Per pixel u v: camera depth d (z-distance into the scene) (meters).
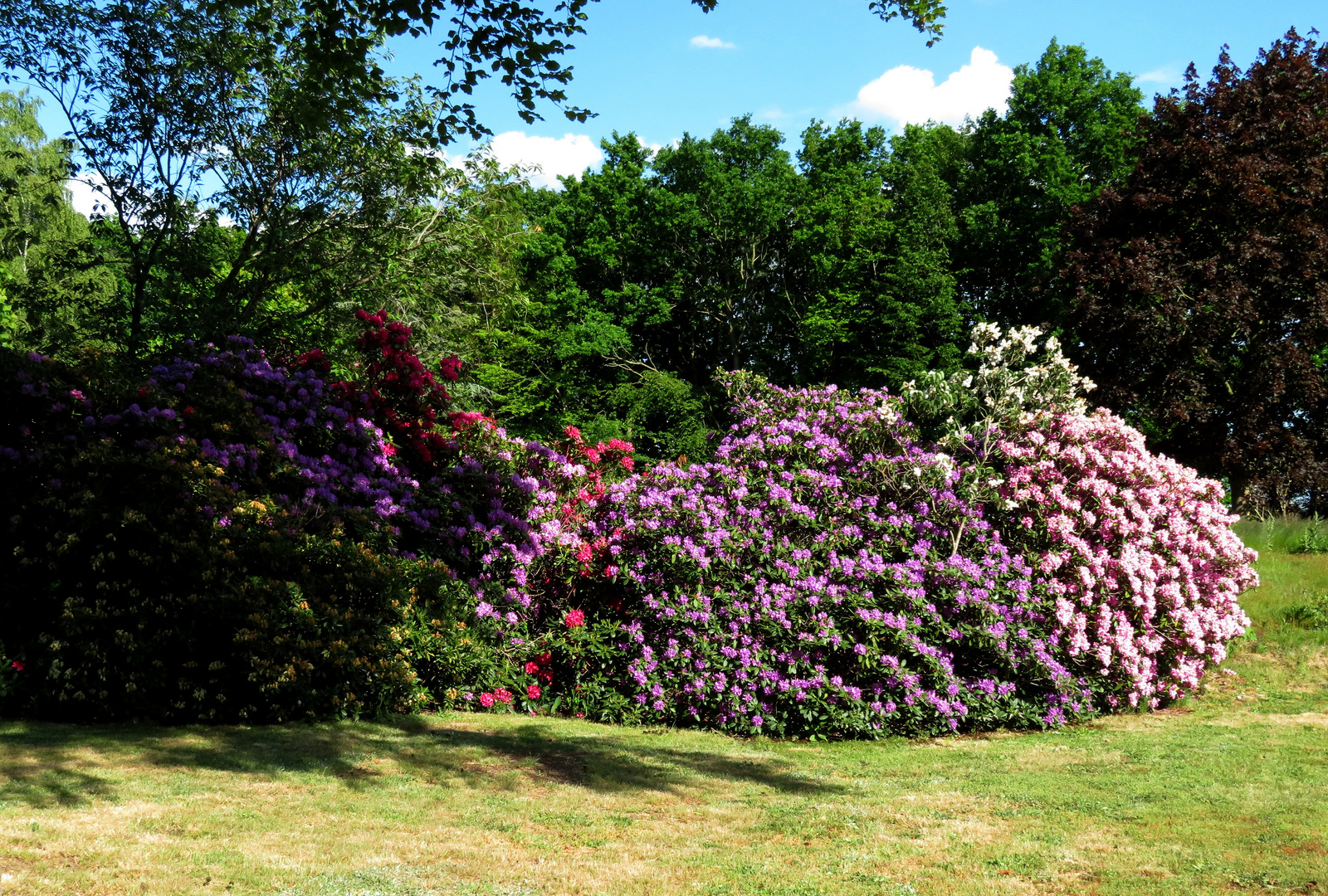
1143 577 8.58
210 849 3.82
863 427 8.70
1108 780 5.68
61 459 6.51
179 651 6.18
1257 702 8.55
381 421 9.20
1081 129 27.62
